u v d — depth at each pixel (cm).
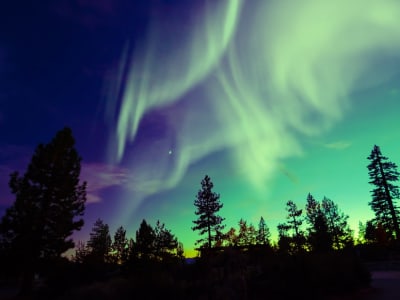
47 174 2403
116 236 5534
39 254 2167
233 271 1266
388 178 4397
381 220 4369
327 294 1338
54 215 2295
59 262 2108
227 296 1152
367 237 5612
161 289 1009
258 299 1255
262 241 6656
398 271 2677
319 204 5369
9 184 2286
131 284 988
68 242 2259
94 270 1513
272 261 1555
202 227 4491
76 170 2522
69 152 2516
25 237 2130
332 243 4622
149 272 1102
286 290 1262
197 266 1271
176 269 1286
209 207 4531
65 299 940
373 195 4472
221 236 4450
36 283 2247
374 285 1645
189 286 1110
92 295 899
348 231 5156
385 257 3509
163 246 2733
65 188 2358
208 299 1098
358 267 1556
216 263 1283
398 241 3997
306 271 1395
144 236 2608
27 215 2222
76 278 1414
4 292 2278
